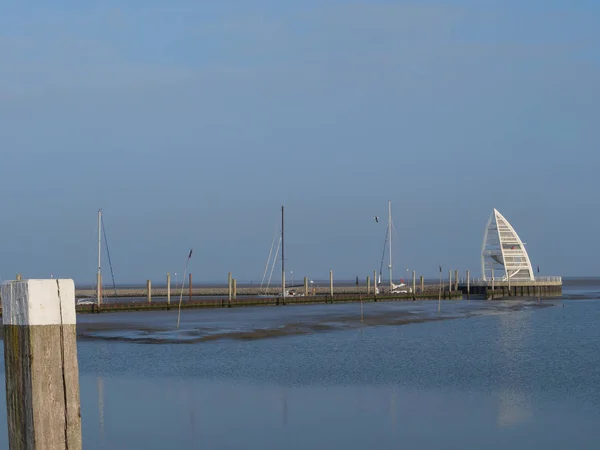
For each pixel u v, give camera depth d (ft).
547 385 107.04
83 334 185.88
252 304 318.04
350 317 249.34
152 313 271.08
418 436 75.36
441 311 295.28
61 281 17.98
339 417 84.48
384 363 132.67
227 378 114.21
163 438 74.28
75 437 17.95
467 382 110.22
